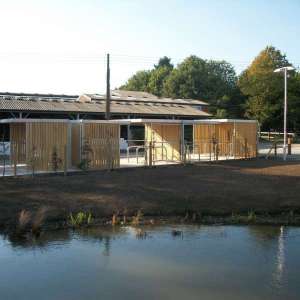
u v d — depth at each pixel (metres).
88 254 10.24
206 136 29.17
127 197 14.91
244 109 72.81
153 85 93.81
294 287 8.41
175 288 8.38
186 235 11.87
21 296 8.04
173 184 16.92
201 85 79.31
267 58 76.00
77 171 20.05
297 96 67.38
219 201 14.91
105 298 7.96
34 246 10.79
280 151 35.41
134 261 9.80
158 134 26.05
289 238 11.64
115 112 41.88
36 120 19.31
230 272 9.15
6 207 13.37
